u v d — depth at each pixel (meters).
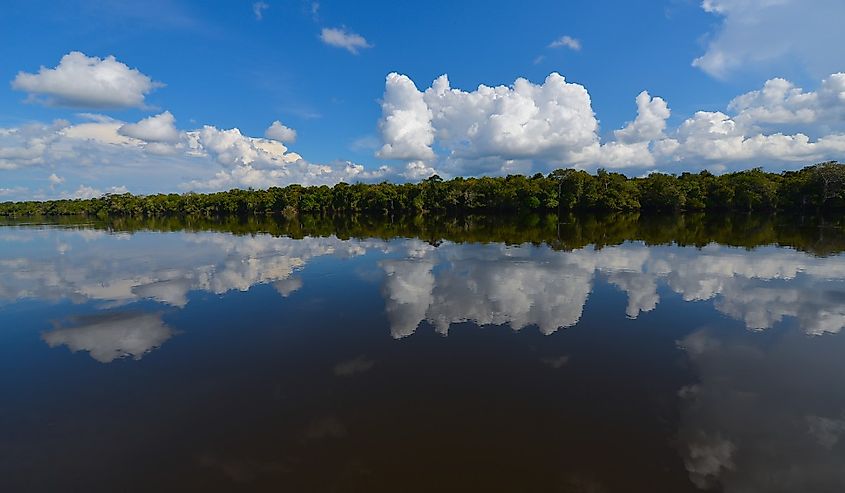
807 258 34.97
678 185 106.25
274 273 33.03
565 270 31.56
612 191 105.31
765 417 12.38
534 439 11.28
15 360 17.41
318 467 10.30
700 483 9.67
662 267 32.28
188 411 13.17
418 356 16.83
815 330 19.08
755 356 16.50
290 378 15.19
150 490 9.86
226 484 9.88
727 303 23.03
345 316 21.98
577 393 13.73
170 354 17.66
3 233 78.81
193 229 80.12
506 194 118.06
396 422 12.18
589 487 9.52
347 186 160.88
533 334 18.98
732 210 101.38
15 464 10.94
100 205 183.50
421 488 9.49
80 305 25.27
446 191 132.88
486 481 9.68
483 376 14.97
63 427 12.55
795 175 104.88
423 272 31.91
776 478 9.87
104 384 15.16
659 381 14.54
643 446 11.00
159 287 29.23
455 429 11.77
